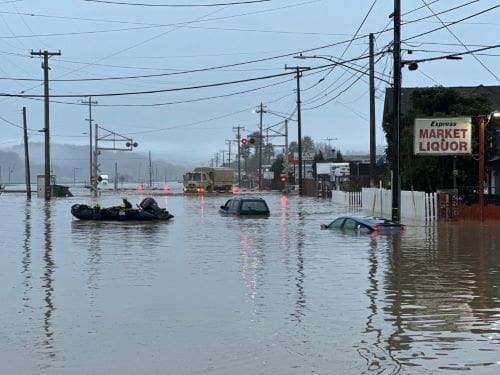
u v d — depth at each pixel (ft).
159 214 95.91
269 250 55.98
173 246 59.72
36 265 46.83
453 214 92.22
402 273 42.32
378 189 118.01
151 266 46.03
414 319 28.68
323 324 27.81
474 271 43.14
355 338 25.41
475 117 94.68
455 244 59.93
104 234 72.90
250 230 77.56
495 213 93.20
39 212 119.34
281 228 80.48
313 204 150.92
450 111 107.76
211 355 23.18
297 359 22.58
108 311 30.66
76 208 97.19
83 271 43.68
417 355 22.99
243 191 281.33
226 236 69.77
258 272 42.88
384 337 25.55
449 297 33.86
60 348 24.23
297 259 49.65
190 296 34.27
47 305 32.09
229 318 29.04
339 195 157.89
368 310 30.63
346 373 20.97
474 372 21.02
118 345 24.62
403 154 107.45
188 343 24.84
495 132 100.99
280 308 31.17
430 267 45.06
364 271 43.19
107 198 192.24
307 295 34.47
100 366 21.98
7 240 66.08
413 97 112.78
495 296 34.12
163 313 30.14
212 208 132.57
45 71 179.42
